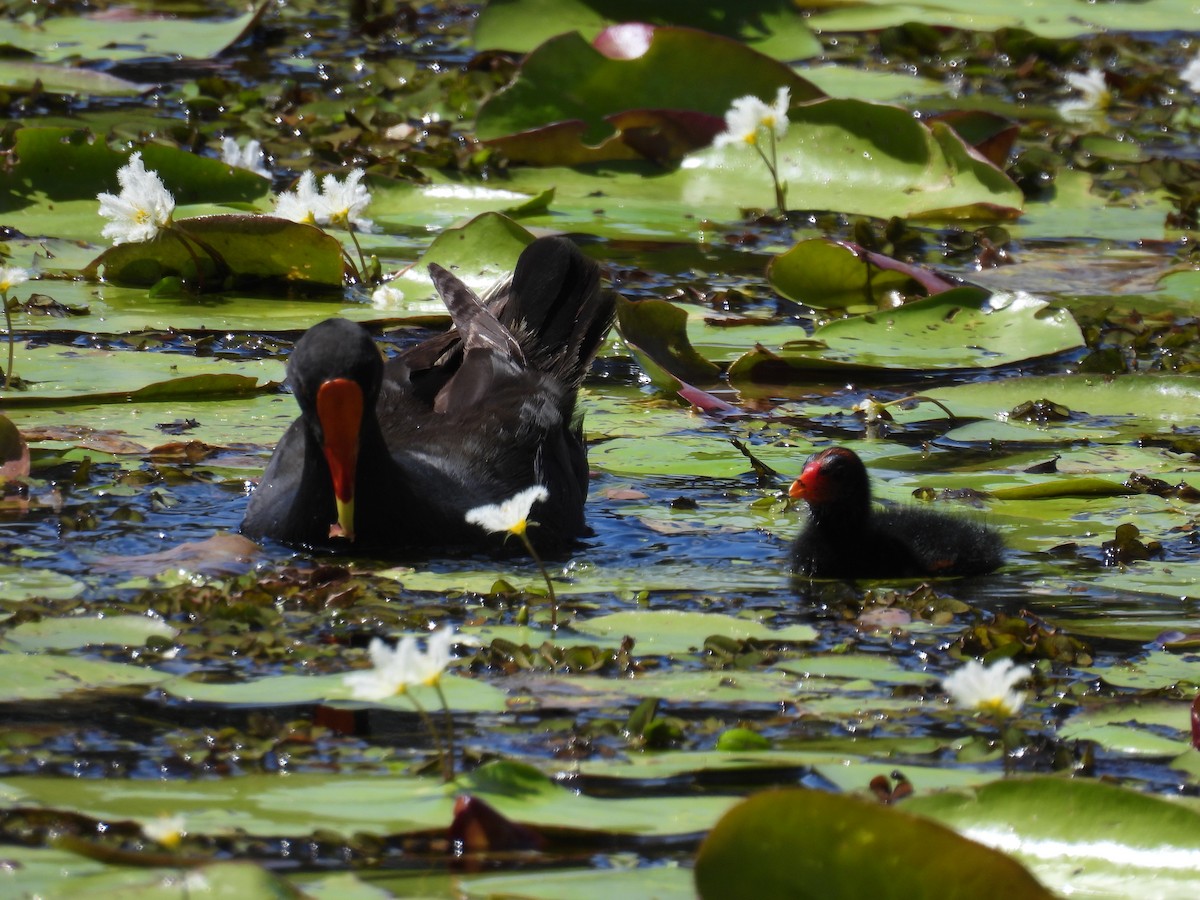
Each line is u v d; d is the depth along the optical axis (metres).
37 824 6.00
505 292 12.60
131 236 14.34
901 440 12.09
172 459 11.02
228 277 14.92
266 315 14.02
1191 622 8.84
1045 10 27.47
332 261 14.77
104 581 8.85
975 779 6.65
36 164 16.58
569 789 6.49
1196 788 6.70
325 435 9.50
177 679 7.48
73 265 15.12
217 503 10.38
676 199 18.47
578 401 12.83
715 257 16.53
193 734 6.89
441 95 21.20
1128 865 5.79
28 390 11.91
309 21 25.86
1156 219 18.62
